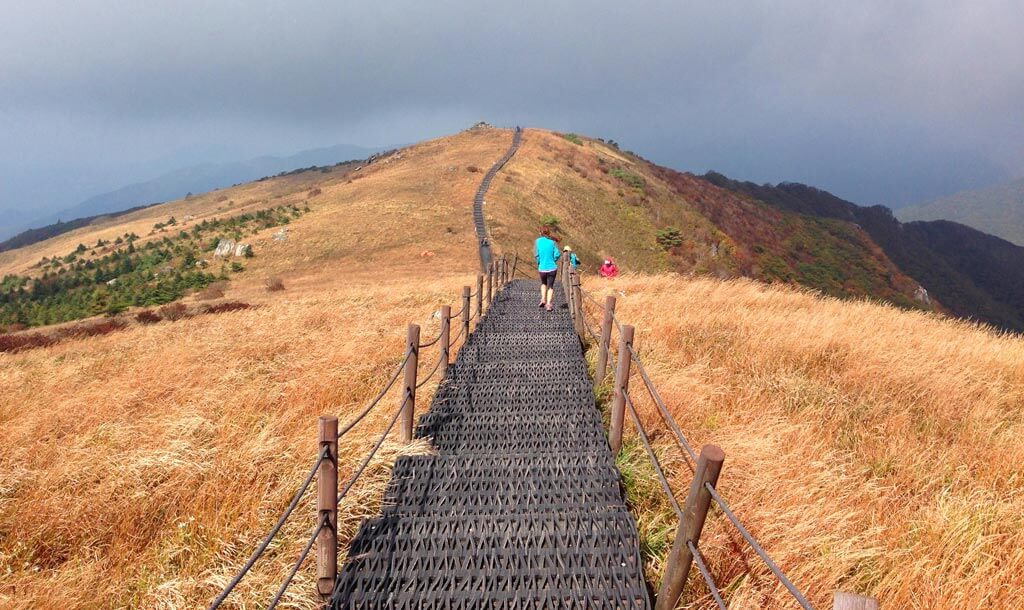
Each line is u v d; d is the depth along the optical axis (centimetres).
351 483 332
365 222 5369
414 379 505
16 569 356
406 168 8312
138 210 19388
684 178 10750
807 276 8306
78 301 5325
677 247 6706
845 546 319
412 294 1952
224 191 17775
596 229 6338
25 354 1611
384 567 321
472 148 9244
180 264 5616
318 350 941
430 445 501
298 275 4341
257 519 387
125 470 453
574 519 364
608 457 456
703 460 248
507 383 679
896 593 289
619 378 466
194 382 775
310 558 345
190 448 501
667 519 378
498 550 332
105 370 941
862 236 11325
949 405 587
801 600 185
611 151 10562
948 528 341
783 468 416
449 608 289
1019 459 452
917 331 961
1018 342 930
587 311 1109
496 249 4572
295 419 595
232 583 222
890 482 422
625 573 311
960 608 274
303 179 17125
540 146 9062
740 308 1075
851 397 610
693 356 755
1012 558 312
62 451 516
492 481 422
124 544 371
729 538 331
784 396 598
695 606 288
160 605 311
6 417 671
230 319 1672
